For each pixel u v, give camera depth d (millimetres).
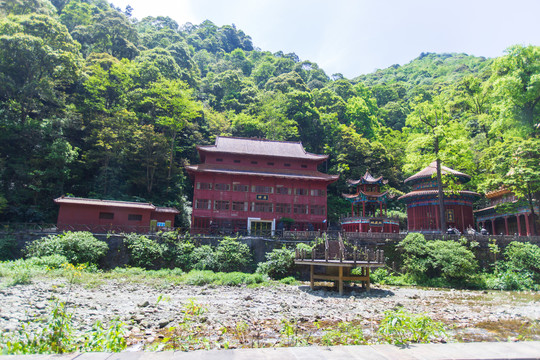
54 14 68938
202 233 35875
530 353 3580
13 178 42156
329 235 31891
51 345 6484
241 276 25625
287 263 29031
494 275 28875
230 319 13398
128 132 51688
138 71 63844
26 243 29500
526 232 39438
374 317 14555
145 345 9492
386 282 27969
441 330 7539
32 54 44156
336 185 65812
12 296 15719
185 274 27766
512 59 44906
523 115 43531
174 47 88750
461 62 167000
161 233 31594
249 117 71250
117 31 78938
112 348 6809
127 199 48406
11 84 43875
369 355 3535
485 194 46344
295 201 47062
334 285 24922
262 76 120500
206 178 45938
